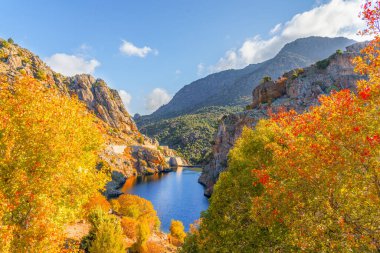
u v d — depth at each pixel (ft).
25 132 57.16
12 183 48.98
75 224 114.62
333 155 40.91
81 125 78.38
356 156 39.04
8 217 46.91
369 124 40.09
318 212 43.78
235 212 64.49
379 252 38.37
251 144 71.00
